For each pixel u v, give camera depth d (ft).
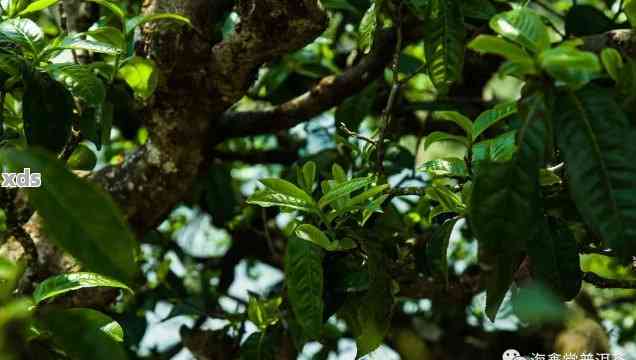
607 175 2.83
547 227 3.46
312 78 6.23
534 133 2.85
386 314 3.95
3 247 4.66
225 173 6.14
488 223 2.90
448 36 4.18
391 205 4.65
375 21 4.42
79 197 2.26
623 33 3.62
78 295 4.61
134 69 4.25
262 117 5.27
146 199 4.75
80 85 3.89
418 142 5.87
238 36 4.36
